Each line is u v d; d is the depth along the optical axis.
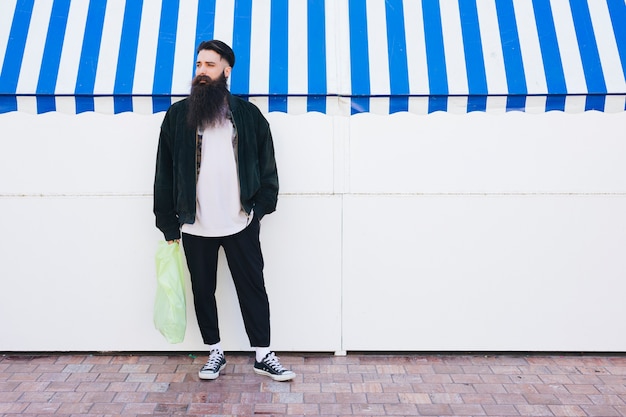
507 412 3.14
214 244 3.36
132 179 3.64
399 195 3.69
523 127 3.65
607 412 3.14
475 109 3.51
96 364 3.65
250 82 3.50
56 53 3.55
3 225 3.66
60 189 3.64
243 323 3.75
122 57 3.54
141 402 3.20
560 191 3.69
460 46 3.60
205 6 3.73
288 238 3.70
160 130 3.32
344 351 3.78
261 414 3.09
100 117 3.60
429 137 3.66
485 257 3.73
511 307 3.77
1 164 3.62
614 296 3.76
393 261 3.73
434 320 3.77
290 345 3.78
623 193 3.69
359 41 3.62
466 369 3.63
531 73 3.51
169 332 3.42
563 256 3.73
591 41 3.61
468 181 3.69
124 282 3.71
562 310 3.77
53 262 3.69
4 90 3.43
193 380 3.46
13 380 3.43
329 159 3.66
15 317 3.73
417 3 3.73
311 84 3.49
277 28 3.67
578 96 3.49
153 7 3.72
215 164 3.19
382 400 3.25
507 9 3.71
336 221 3.70
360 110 3.53
